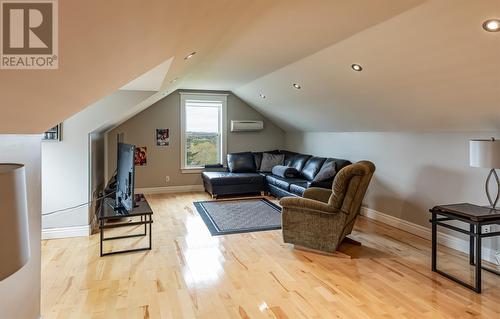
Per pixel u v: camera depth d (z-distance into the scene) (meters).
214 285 2.73
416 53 2.80
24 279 1.85
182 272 2.97
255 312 2.32
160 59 2.07
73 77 1.22
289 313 2.31
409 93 3.42
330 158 5.71
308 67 4.08
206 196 6.49
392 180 4.50
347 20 2.59
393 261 3.26
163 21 1.32
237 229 4.29
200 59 3.86
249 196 6.47
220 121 7.32
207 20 1.94
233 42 3.24
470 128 3.40
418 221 4.09
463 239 3.51
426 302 2.47
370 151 4.93
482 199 3.33
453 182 3.63
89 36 0.97
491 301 2.48
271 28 2.81
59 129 3.79
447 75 2.85
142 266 3.09
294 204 3.50
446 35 2.43
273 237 3.99
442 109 3.36
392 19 2.54
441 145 3.77
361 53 3.22
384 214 4.65
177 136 6.97
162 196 6.50
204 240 3.86
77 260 3.21
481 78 2.67
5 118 1.35
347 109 4.62
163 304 2.42
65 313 2.28
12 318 1.69
